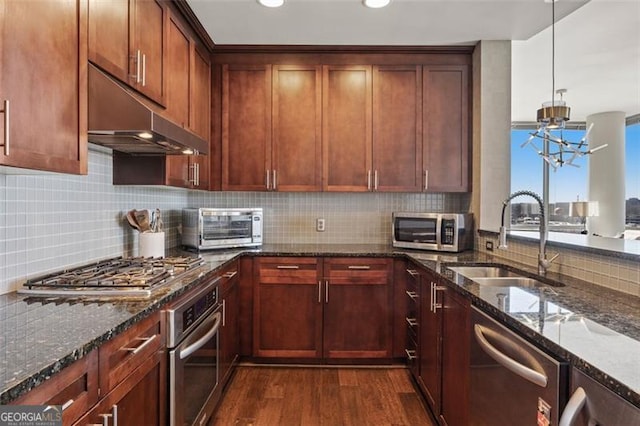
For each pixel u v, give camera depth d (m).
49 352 0.89
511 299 1.47
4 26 1.03
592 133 5.96
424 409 2.36
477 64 3.03
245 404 2.41
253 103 3.13
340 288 2.91
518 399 1.19
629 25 2.99
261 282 2.91
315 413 2.31
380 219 3.46
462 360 1.73
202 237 2.86
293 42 2.99
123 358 1.17
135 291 1.45
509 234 2.54
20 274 1.52
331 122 3.14
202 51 2.89
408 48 3.08
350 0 2.38
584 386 0.89
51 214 1.69
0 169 1.20
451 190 3.14
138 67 1.85
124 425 1.18
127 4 1.76
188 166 2.59
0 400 0.69
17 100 1.08
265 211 3.47
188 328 1.67
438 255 2.77
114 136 1.66
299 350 2.92
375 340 2.92
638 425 0.73
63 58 1.29
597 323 1.16
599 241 2.08
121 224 2.29
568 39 3.25
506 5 2.44
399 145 3.14
